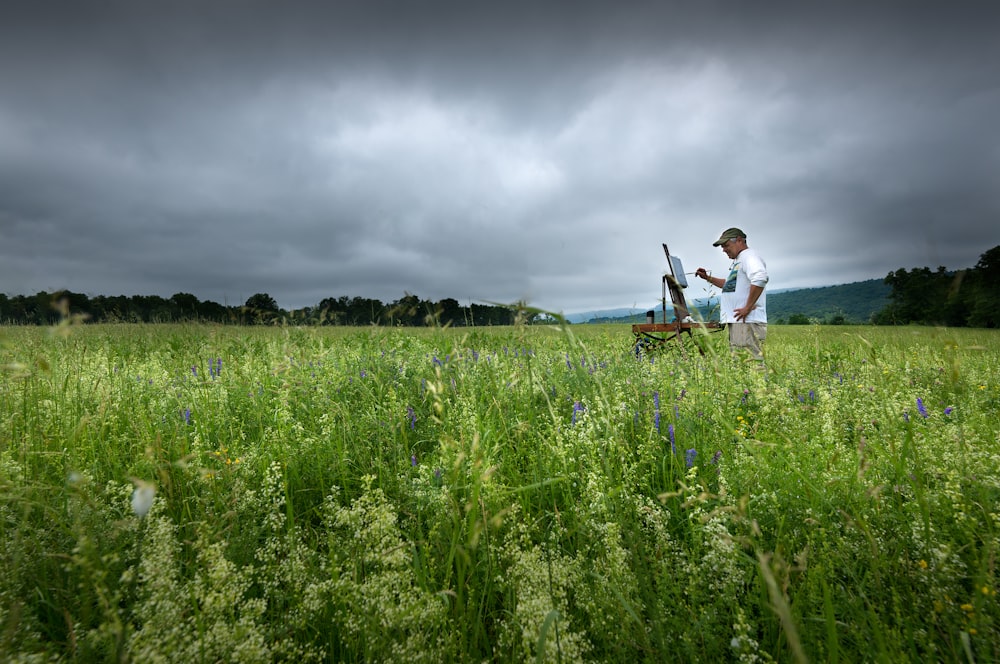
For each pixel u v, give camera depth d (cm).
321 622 194
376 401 428
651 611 171
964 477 222
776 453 263
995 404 418
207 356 583
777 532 216
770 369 441
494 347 548
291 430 361
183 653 149
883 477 250
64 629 186
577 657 159
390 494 288
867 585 185
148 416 387
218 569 169
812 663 158
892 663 145
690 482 260
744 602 185
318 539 241
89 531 209
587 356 439
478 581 214
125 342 759
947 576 176
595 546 210
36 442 291
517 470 294
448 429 331
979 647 148
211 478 244
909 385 430
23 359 336
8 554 193
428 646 167
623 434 313
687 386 376
